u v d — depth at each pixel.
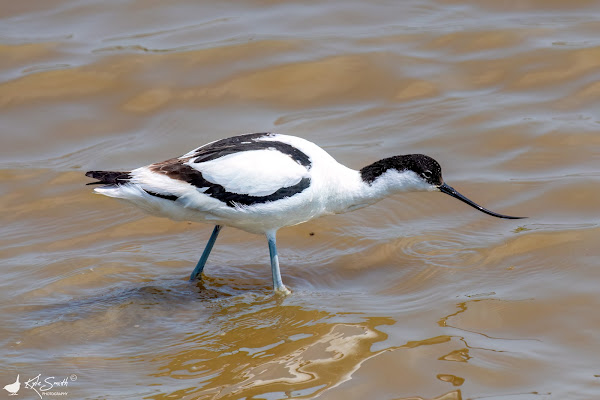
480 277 10.53
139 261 11.41
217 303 10.38
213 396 8.34
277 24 17.30
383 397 8.21
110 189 10.09
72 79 15.58
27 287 10.68
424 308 9.91
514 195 12.36
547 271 10.47
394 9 17.70
